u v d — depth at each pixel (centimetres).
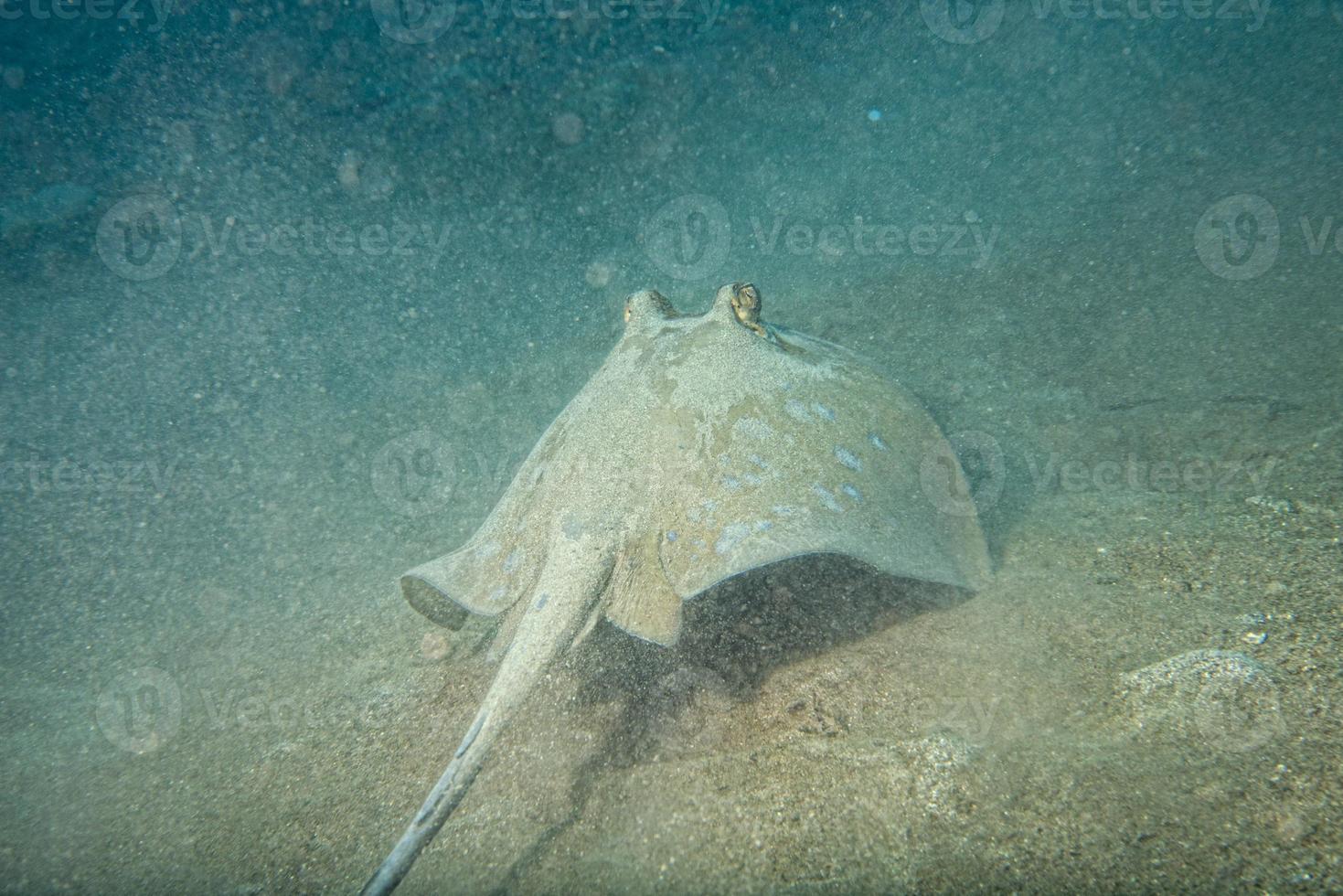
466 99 1402
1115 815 195
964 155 1105
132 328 938
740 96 1406
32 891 260
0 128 1423
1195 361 472
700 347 306
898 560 254
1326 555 270
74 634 450
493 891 222
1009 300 638
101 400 782
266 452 660
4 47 1608
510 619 264
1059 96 1273
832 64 1516
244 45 1498
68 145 1416
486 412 679
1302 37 1202
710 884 210
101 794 309
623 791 249
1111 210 772
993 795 211
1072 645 259
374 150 1321
